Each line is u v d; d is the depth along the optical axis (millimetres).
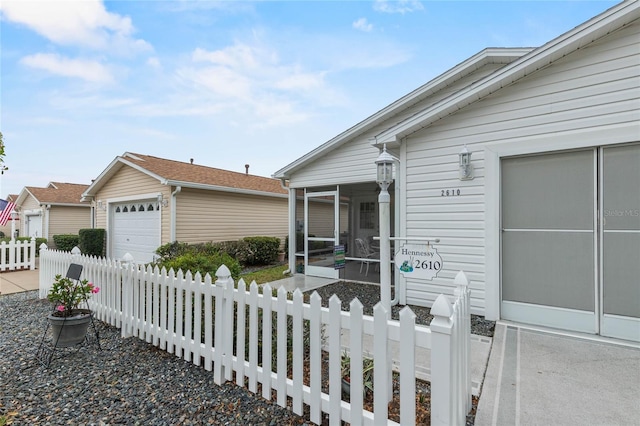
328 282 7633
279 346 2324
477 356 3234
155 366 3062
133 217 11117
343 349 3268
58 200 17500
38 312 5109
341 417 1980
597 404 2342
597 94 3822
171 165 11688
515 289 4332
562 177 4059
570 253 3971
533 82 4234
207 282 2863
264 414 2281
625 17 3561
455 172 4859
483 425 2113
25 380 2820
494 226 4453
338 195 8195
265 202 13141
